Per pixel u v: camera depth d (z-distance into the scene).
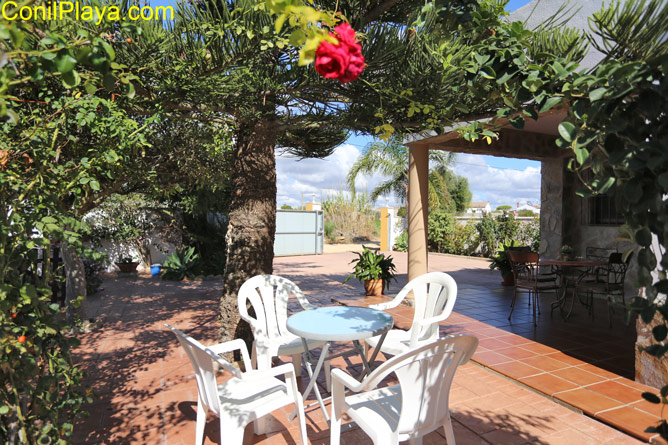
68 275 5.10
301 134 4.50
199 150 4.81
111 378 3.65
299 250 16.11
